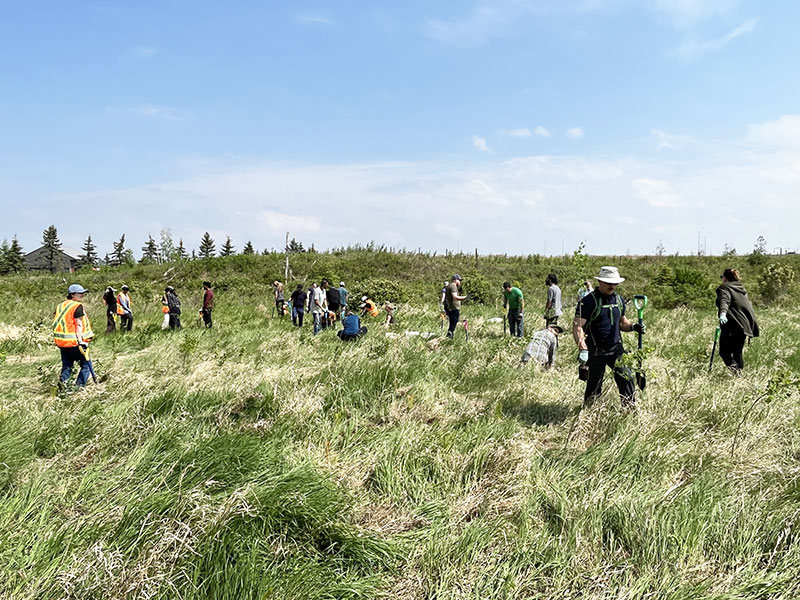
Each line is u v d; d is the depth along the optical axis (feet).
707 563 9.11
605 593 8.48
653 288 73.31
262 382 18.43
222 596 7.91
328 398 17.57
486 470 12.68
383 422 16.81
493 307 67.77
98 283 104.83
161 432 13.67
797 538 9.53
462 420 16.35
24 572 7.97
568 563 9.19
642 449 13.21
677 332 36.70
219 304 75.10
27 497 10.32
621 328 17.93
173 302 45.93
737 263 104.22
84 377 22.35
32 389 21.36
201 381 20.20
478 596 8.39
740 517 10.14
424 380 20.56
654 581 8.71
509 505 10.96
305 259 113.80
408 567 9.25
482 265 110.11
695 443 13.96
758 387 18.60
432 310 58.13
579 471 12.65
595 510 10.50
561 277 99.86
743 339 23.59
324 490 10.73
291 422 15.29
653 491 11.48
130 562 8.28
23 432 13.99
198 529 8.84
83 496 10.68
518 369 23.24
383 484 12.03
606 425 15.02
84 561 8.14
